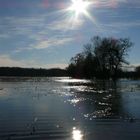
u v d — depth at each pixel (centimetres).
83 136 2073
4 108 3453
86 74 16450
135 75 16850
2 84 10281
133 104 4031
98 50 15275
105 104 4022
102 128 2311
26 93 5847
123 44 15062
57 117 2820
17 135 2077
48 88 7862
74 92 6284
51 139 1984
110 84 11275
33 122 2548
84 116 2905
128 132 2183
